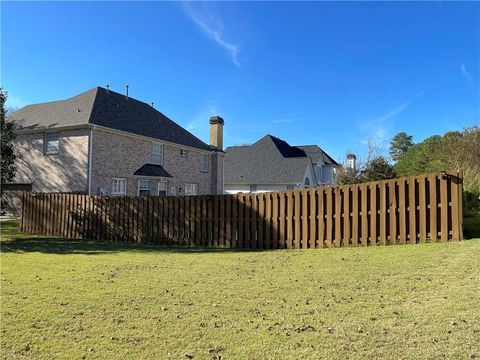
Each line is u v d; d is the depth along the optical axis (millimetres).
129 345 4113
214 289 6207
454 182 8781
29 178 24203
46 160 23688
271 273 7258
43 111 25875
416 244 8914
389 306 5031
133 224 13945
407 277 6305
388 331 4227
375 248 9062
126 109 27078
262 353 3844
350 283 6215
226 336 4281
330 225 10266
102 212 14719
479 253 7227
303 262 8180
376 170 26078
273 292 5930
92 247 12094
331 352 3797
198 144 31891
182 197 12969
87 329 4578
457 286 5621
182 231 12883
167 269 7934
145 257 9633
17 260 9258
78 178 22484
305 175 37281
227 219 12047
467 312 4605
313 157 44219
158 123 29344
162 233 13273
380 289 5789
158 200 13477
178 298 5742
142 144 26156
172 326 4625
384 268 6996
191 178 30703
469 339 3908
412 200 9234
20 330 4562
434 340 3932
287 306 5238
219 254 10023
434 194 8977
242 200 11797
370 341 4000
